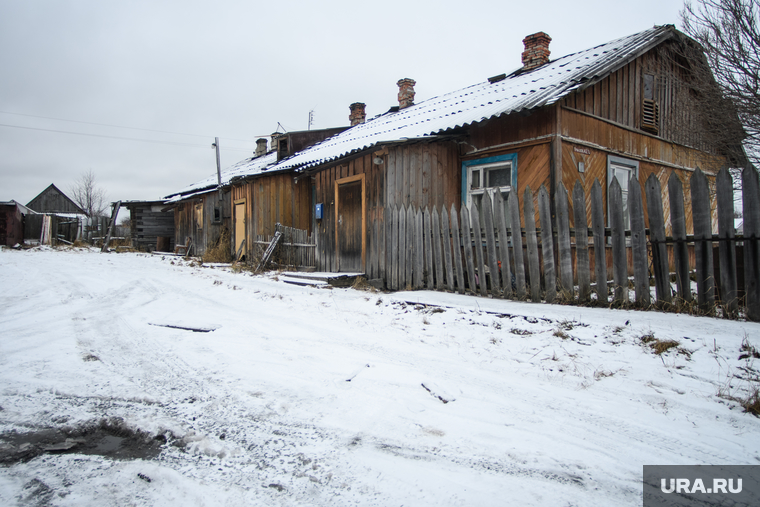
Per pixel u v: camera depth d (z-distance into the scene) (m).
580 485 2.03
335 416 2.79
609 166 7.93
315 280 8.84
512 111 6.62
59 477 2.16
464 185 8.48
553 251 5.36
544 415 2.74
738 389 2.87
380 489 2.02
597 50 9.60
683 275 4.42
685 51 8.81
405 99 15.59
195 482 2.12
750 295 4.00
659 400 2.86
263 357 4.02
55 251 18.33
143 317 5.80
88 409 2.96
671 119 9.55
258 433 2.59
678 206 4.41
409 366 3.70
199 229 19.20
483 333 4.45
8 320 5.61
